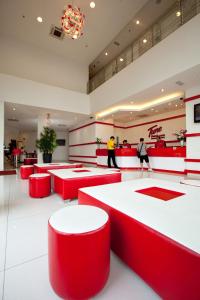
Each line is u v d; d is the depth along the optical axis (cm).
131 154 748
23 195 338
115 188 202
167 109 841
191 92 575
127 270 125
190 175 557
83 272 95
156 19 670
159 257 96
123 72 714
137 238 113
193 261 78
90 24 666
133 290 106
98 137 1035
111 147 754
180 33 476
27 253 146
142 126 1074
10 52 790
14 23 668
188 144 569
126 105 825
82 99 953
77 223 105
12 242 164
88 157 1114
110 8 593
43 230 189
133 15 627
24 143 1655
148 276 104
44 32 725
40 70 865
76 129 1306
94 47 827
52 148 940
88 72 1028
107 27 684
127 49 849
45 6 585
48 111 888
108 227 109
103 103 852
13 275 120
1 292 105
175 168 611
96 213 120
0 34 752
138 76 634
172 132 885
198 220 111
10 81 727
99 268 100
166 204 142
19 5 581
